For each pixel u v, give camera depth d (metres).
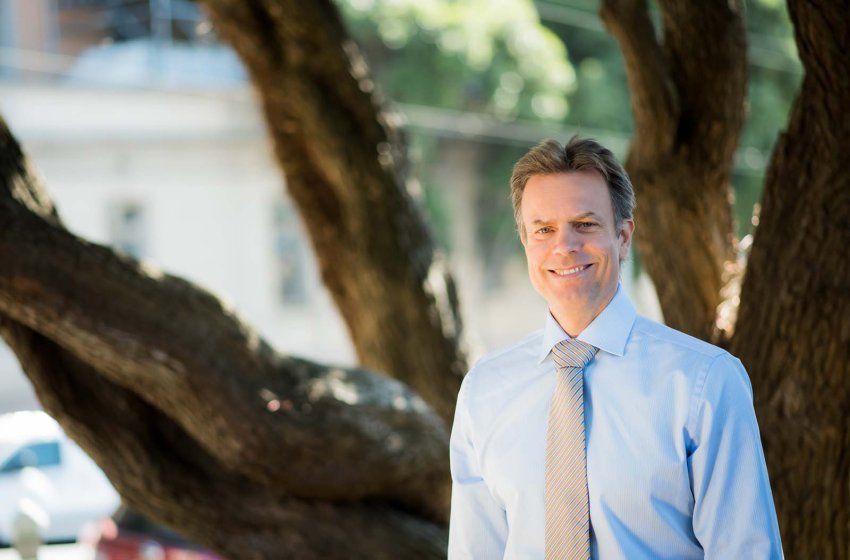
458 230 17.81
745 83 3.69
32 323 3.42
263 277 16.81
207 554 6.38
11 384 14.83
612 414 2.00
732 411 1.93
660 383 1.97
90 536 7.19
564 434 2.02
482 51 15.45
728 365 1.96
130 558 6.62
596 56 17.00
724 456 1.92
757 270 3.03
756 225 3.14
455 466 2.26
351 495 3.84
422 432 3.98
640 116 3.66
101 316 3.41
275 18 4.96
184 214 16.09
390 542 3.85
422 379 5.01
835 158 2.91
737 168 15.99
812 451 2.89
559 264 2.02
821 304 2.89
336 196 5.20
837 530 2.90
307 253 17.14
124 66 14.88
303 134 5.11
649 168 3.70
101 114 15.24
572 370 2.04
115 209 15.63
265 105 5.16
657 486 1.96
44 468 8.97
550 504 2.02
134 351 3.42
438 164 17.36
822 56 2.86
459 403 2.23
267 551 3.75
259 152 16.42
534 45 15.71
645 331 2.04
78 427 3.65
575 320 2.06
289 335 17.06
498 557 2.23
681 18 3.63
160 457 3.74
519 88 15.72
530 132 15.95
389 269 5.02
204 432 3.57
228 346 3.58
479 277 18.17
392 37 15.12
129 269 3.52
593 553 2.02
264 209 16.72
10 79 14.65
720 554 1.92
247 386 3.57
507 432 2.12
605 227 2.02
